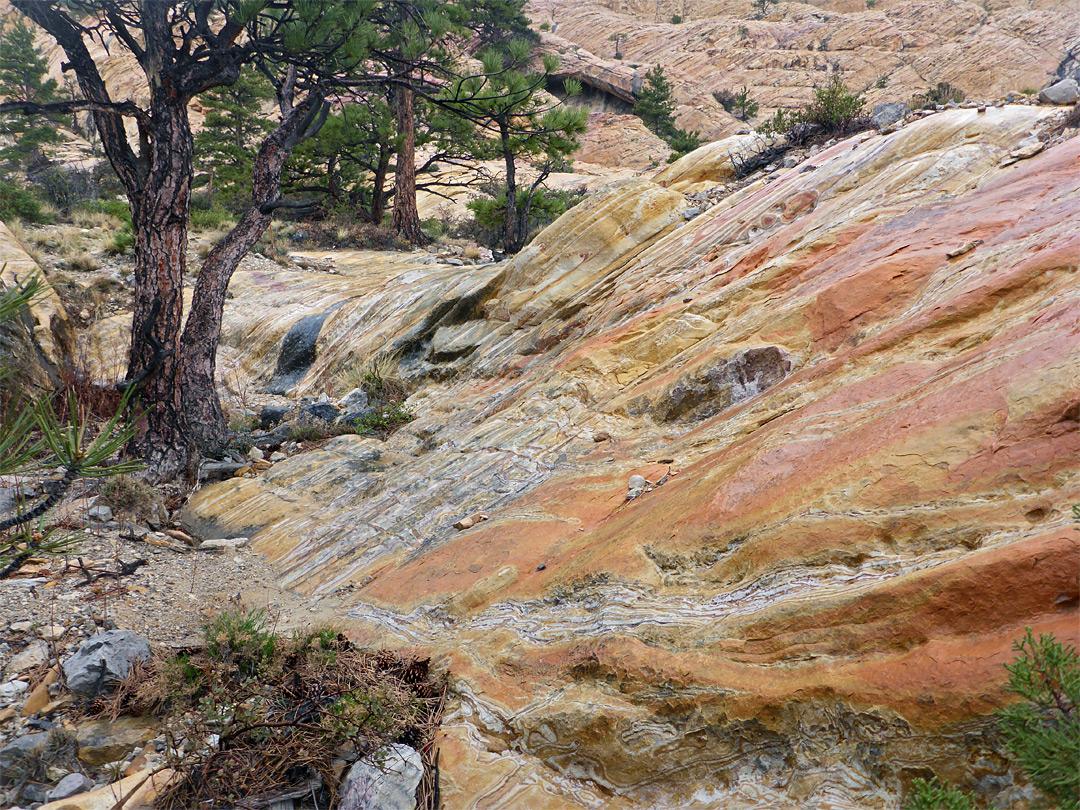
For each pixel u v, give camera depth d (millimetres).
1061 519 2852
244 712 3793
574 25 91688
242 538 7105
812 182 8703
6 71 37344
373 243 21375
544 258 10594
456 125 23750
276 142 9086
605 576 4359
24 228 16859
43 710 3971
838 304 6207
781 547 3684
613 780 3420
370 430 9547
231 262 9039
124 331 12828
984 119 7848
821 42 85500
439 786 3580
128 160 8117
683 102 77562
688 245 9406
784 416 5090
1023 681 2209
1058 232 5035
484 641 4449
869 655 3010
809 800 2885
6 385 6605
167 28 7922
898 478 3574
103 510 6801
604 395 7734
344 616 5410
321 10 8227
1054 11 81000
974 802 2510
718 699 3260
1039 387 3438
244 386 12906
